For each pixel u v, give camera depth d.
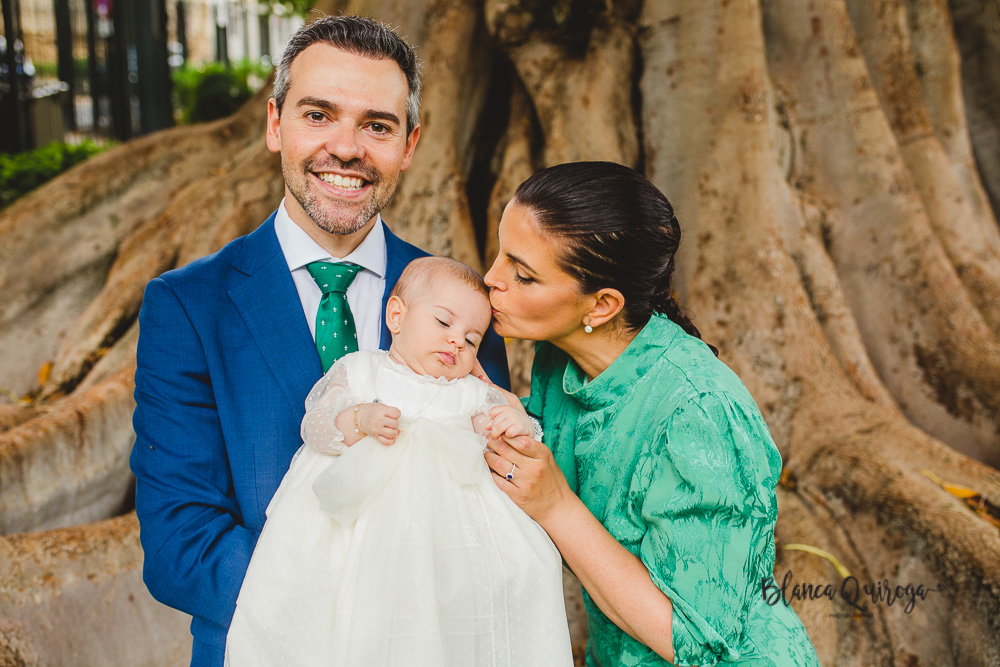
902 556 2.89
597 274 1.67
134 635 2.83
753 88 3.69
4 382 4.24
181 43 15.35
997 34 5.29
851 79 4.01
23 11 13.82
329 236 1.93
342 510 1.55
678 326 1.82
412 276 1.92
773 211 3.63
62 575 2.77
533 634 1.62
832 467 3.17
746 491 1.57
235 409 1.75
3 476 3.03
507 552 1.62
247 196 4.12
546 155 3.80
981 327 3.87
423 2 4.02
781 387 3.37
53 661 2.65
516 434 1.64
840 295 3.79
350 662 1.46
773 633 1.74
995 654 2.56
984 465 3.38
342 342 1.89
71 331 4.22
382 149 1.85
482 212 4.16
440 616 1.53
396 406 1.74
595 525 1.66
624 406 1.75
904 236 3.92
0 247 4.37
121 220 4.66
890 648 2.76
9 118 9.97
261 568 1.54
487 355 2.10
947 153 4.76
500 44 3.95
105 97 13.59
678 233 1.76
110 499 3.36
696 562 1.56
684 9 3.75
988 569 2.67
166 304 1.75
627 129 3.85
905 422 3.49
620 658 1.78
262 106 5.02
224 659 1.64
